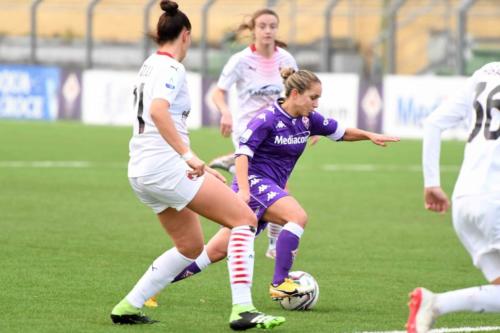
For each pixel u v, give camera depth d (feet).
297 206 73.36
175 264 64.85
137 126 62.23
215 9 338.75
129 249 97.09
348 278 85.66
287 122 73.46
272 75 99.60
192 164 59.57
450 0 312.09
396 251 100.68
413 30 311.06
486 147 55.31
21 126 268.41
